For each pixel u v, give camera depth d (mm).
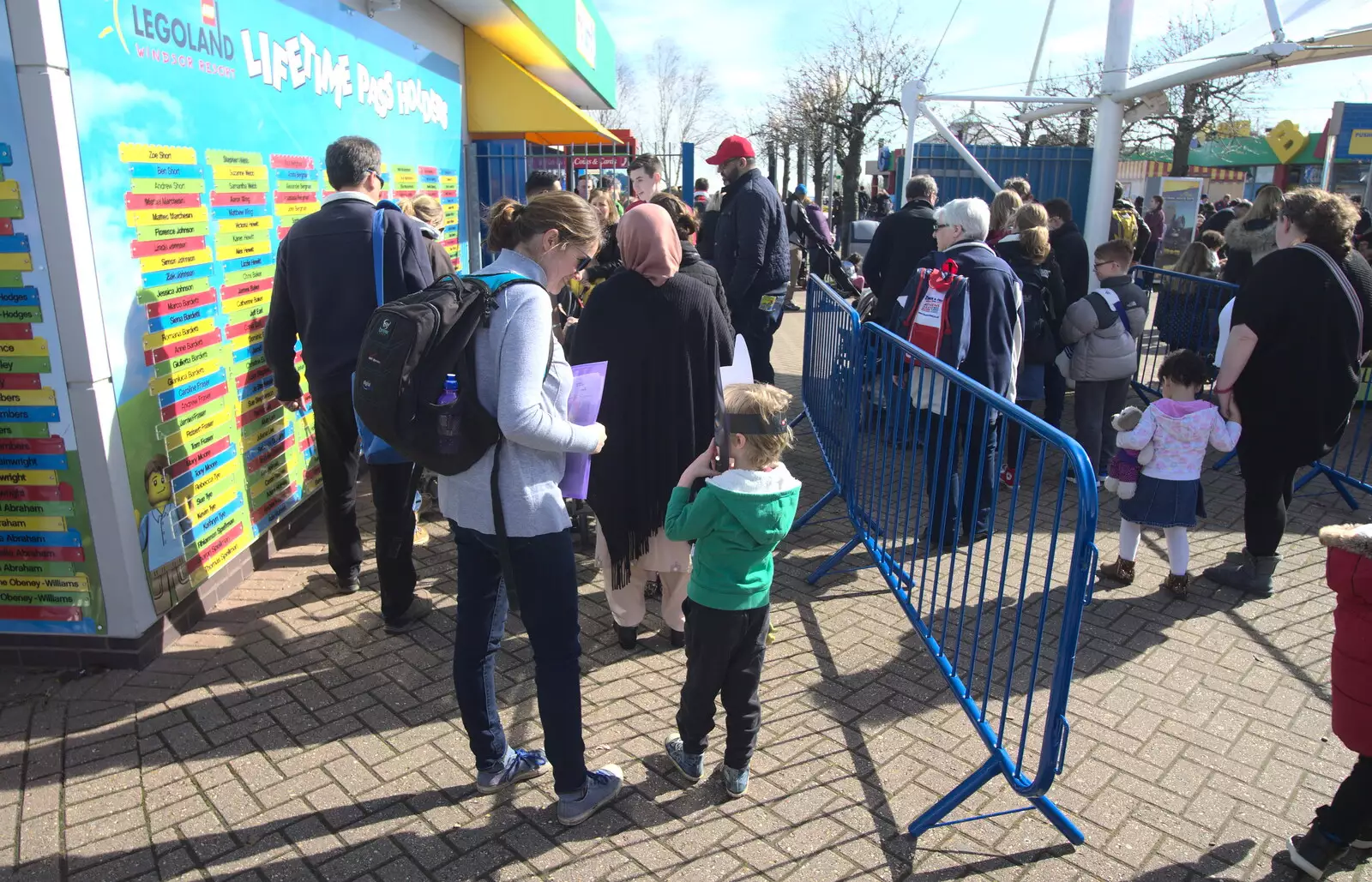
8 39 2846
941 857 2559
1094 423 5637
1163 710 3314
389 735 3092
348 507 4055
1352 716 2305
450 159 7812
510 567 2406
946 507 3281
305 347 3744
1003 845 2609
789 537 5008
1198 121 26500
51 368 3111
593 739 3113
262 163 4324
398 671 3498
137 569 3412
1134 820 2715
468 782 2854
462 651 2672
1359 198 14102
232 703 3256
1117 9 7453
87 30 3043
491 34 8164
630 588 3631
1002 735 2654
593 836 2627
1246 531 4270
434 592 4203
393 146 6332
